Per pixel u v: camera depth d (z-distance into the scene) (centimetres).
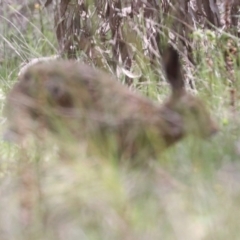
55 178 1060
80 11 2014
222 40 1742
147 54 1847
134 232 934
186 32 1898
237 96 1464
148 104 1148
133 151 1123
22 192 1030
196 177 1071
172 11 1914
